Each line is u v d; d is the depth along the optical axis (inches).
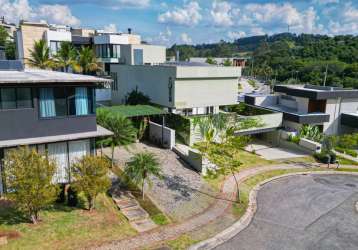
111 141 933.2
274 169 1163.9
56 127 766.5
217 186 953.5
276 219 780.6
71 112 785.6
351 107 1643.7
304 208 850.8
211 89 1437.0
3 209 679.7
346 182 1071.0
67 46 1824.6
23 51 2285.9
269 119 1480.1
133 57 1833.2
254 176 1077.1
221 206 829.8
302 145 1411.2
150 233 672.4
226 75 1454.2
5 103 700.0
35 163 607.2
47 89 741.9
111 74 1800.0
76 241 605.6
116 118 955.3
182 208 796.0
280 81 4670.3
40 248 569.9
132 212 745.0
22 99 717.3
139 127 1254.9
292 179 1076.5
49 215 676.7
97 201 765.3
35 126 738.8
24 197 593.9
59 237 608.4
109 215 715.4
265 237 694.5
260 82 4936.0
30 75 814.5
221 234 697.0
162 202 810.8
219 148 922.1
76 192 724.0
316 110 1637.6
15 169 593.9
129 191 838.5
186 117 1269.7
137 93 1503.4
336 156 1290.6
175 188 894.4
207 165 1019.3
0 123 699.4
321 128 1593.3
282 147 1486.2
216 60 6284.5
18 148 671.1
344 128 1649.9
